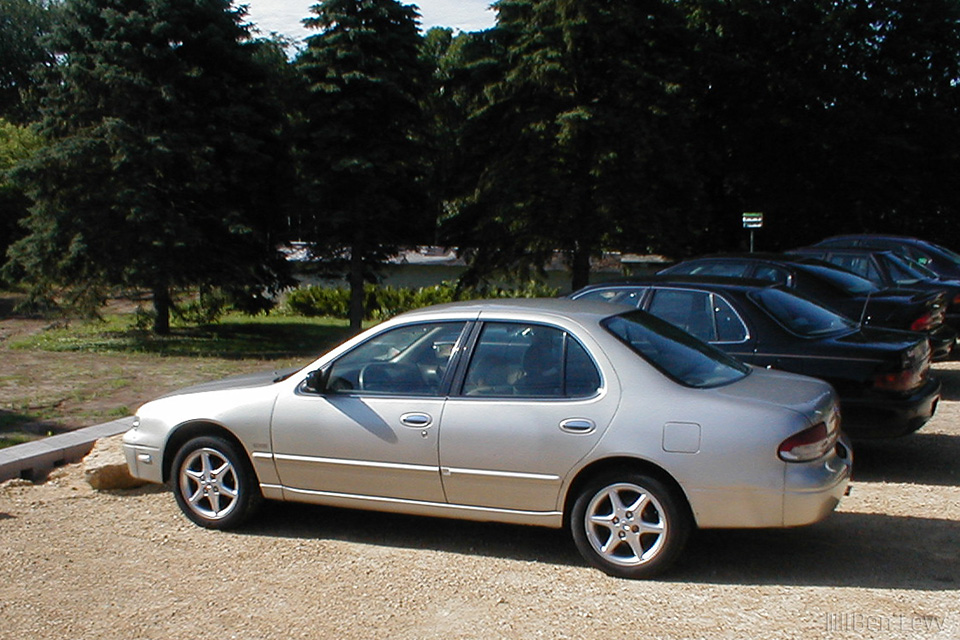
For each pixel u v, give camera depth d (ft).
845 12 94.84
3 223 108.99
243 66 68.80
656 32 79.66
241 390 19.69
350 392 18.61
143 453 20.35
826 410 16.69
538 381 17.25
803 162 99.09
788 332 24.04
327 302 106.73
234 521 19.53
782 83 94.63
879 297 34.40
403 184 74.69
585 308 18.65
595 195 76.59
